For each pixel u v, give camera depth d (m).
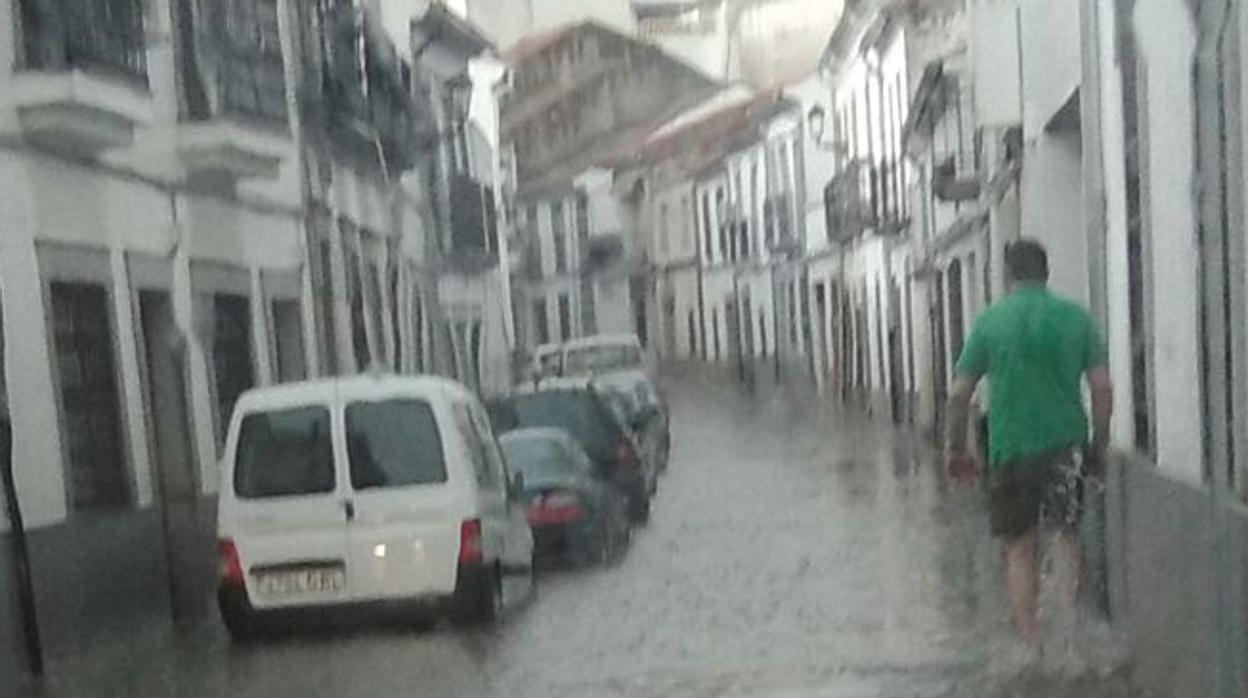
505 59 81.38
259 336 26.78
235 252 25.72
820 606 18.39
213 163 23.39
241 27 24.81
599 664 15.55
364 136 34.69
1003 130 26.20
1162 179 12.23
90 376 20.14
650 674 14.99
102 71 19.16
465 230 51.44
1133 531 13.09
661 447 39.38
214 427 23.88
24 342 18.02
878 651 15.25
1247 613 8.76
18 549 16.42
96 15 19.27
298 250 29.50
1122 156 14.65
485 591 16.98
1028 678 13.15
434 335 46.50
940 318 40.56
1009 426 13.16
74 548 18.28
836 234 60.94
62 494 18.48
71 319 19.75
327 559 16.84
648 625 17.72
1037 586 13.43
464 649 16.56
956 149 34.53
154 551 20.62
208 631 19.38
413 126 41.88
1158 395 12.71
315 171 31.20
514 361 67.06
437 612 16.91
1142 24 12.98
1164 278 12.30
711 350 83.38
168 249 22.64
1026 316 13.04
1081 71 17.66
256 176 24.59
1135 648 12.93
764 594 19.56
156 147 22.36
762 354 76.06
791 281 70.75
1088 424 13.52
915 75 40.88
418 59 45.91
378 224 38.25
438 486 16.95
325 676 15.62
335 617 16.89
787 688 14.00
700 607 18.80
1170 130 11.80
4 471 16.47
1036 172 23.48
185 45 23.20
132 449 20.66
